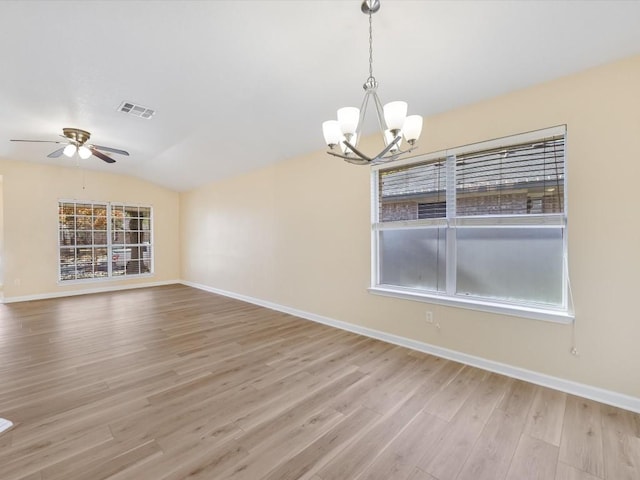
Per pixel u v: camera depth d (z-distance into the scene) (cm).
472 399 238
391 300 361
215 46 239
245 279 582
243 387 258
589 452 181
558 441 190
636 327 221
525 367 267
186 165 575
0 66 261
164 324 435
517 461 175
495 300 295
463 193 313
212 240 668
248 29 220
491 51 229
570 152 246
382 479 162
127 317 471
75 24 214
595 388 236
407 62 247
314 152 448
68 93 309
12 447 183
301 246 470
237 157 502
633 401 221
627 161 223
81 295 631
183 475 164
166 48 242
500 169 289
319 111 341
